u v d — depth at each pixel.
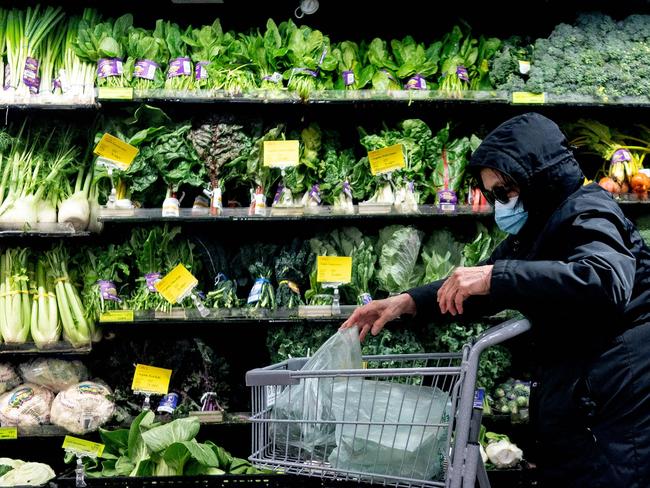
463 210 3.37
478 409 1.89
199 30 3.62
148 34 3.57
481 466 1.94
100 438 3.34
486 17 3.90
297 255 3.40
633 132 3.74
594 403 1.86
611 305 1.69
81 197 3.37
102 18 3.76
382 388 2.04
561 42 3.53
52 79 3.52
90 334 3.32
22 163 3.43
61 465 3.57
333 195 3.38
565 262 1.86
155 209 3.29
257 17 3.87
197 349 3.34
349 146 3.70
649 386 1.84
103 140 3.24
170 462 2.88
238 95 3.26
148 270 3.34
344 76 3.48
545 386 1.95
